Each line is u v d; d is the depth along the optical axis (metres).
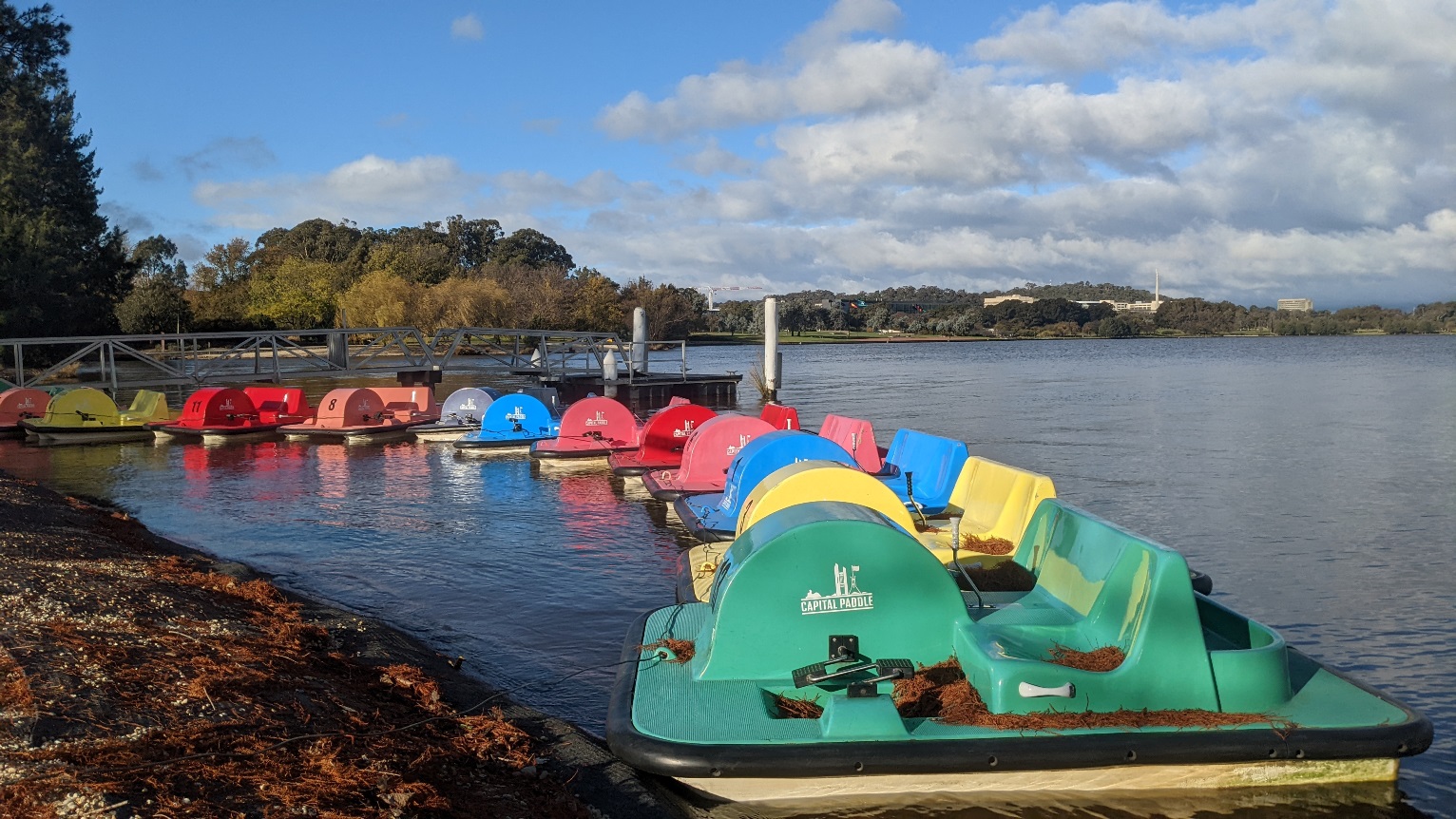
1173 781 5.84
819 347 123.19
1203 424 28.62
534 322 96.31
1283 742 5.75
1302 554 12.27
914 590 6.56
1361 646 8.77
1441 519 14.38
